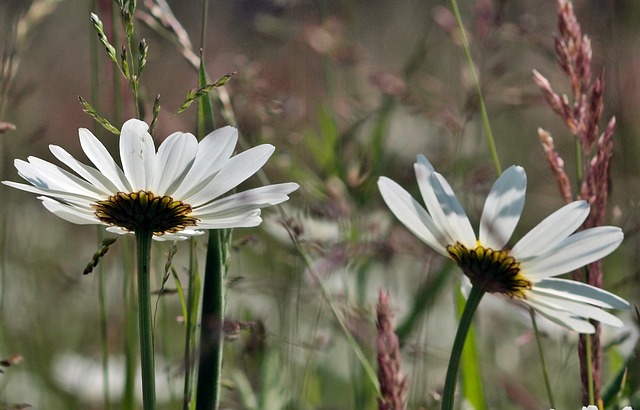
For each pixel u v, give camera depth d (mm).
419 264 790
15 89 756
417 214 578
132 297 671
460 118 787
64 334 859
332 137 790
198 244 605
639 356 627
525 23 800
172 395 668
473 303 577
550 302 572
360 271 718
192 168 564
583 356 612
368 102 872
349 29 997
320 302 685
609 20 809
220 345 578
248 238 625
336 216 702
